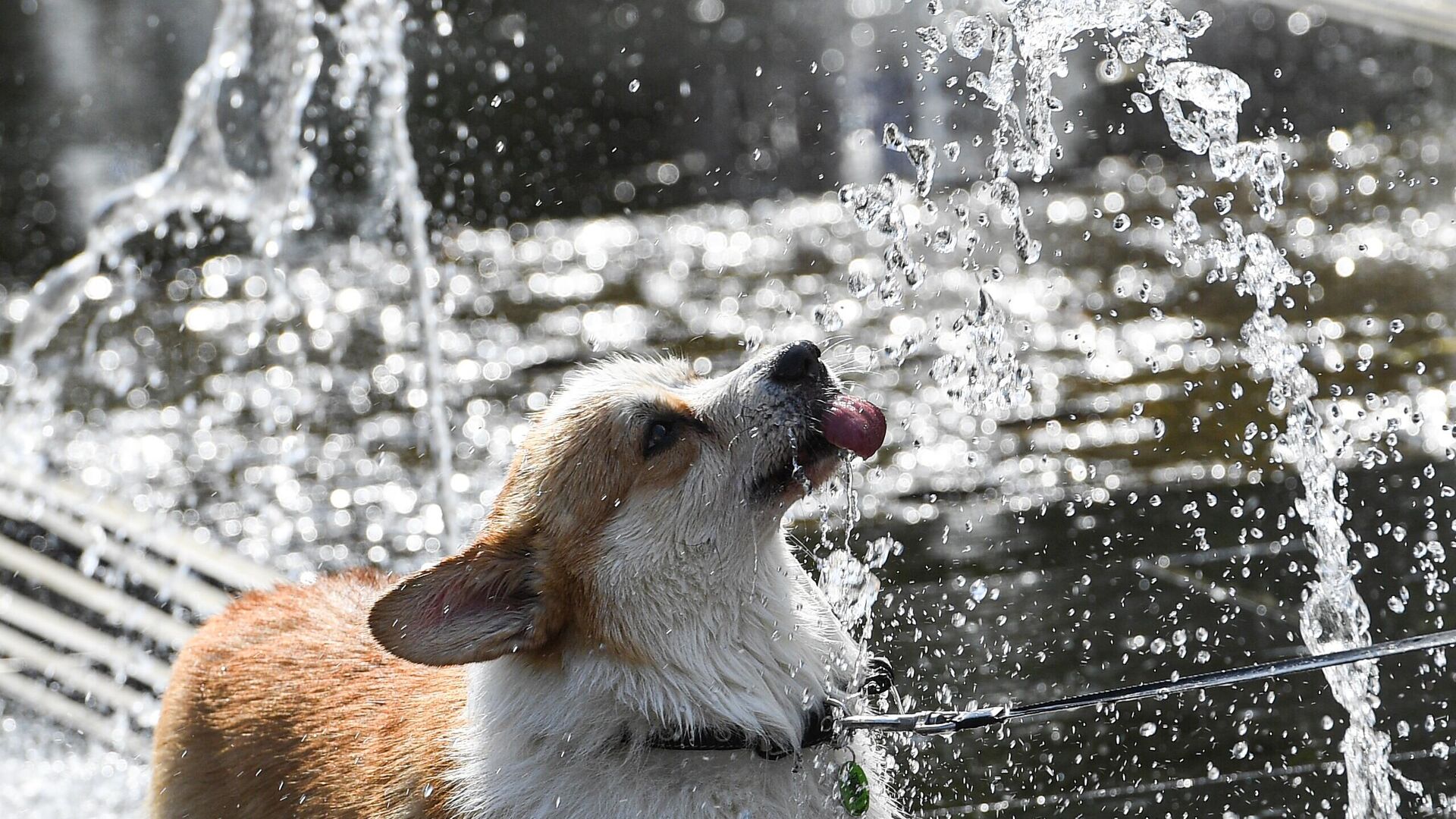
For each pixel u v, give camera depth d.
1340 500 7.77
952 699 6.29
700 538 4.30
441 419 9.52
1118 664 6.46
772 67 21.45
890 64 20.94
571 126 18.77
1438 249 11.95
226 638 5.36
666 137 18.36
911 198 15.27
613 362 4.94
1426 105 16.25
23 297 13.80
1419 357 9.78
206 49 24.59
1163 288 12.05
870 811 4.45
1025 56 5.91
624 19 25.19
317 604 5.39
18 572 8.42
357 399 11.00
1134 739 5.87
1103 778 5.64
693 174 16.91
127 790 6.32
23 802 6.20
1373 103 16.42
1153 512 8.06
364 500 9.16
